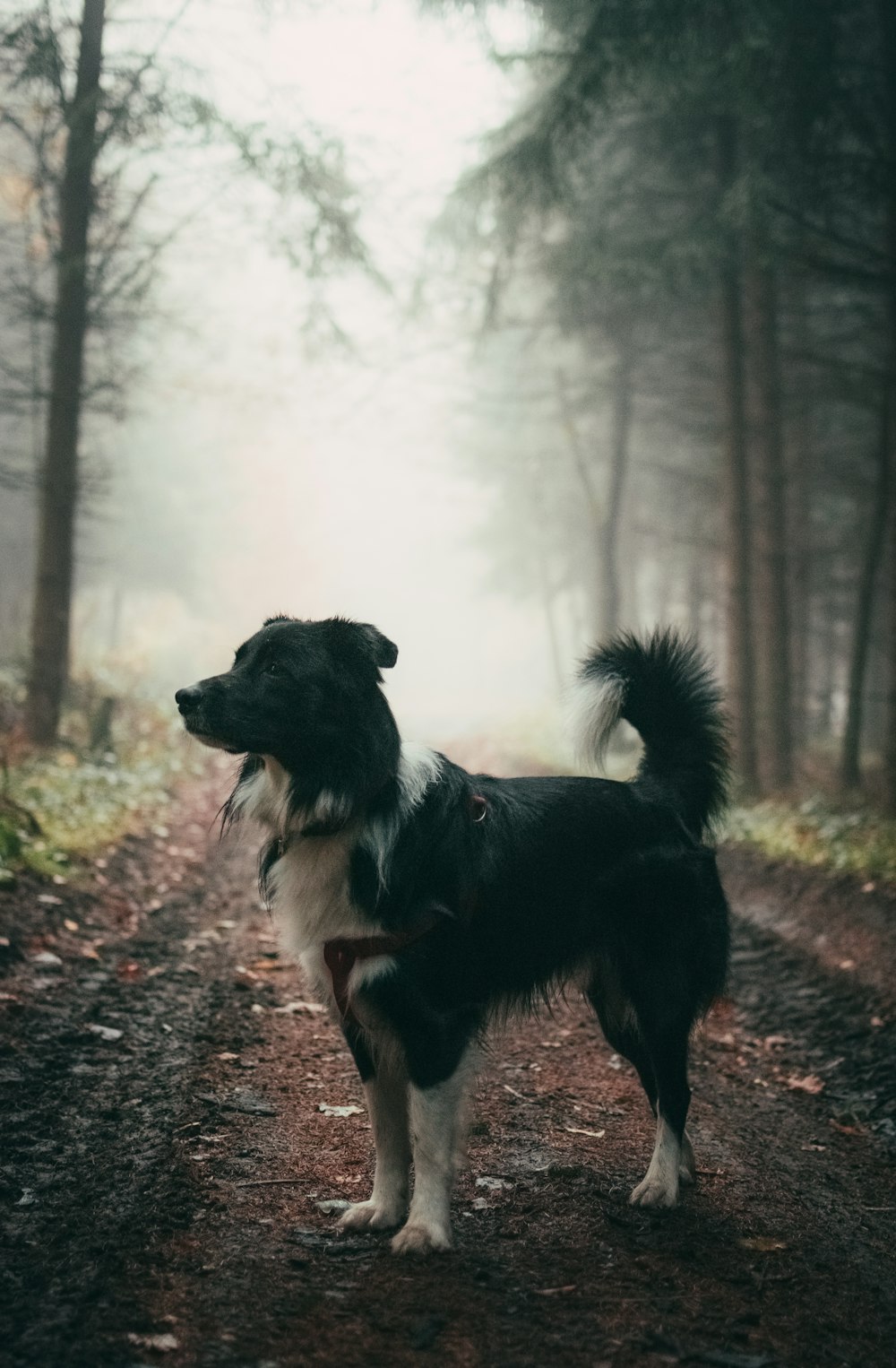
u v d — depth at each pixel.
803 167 10.27
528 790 3.81
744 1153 4.22
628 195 13.80
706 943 3.96
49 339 14.72
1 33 10.15
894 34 10.22
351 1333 2.76
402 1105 3.42
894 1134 4.61
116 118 10.52
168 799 11.77
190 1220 3.29
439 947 3.27
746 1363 2.73
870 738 22.42
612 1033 4.07
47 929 6.16
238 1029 5.10
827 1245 3.50
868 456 15.90
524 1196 3.63
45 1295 2.86
